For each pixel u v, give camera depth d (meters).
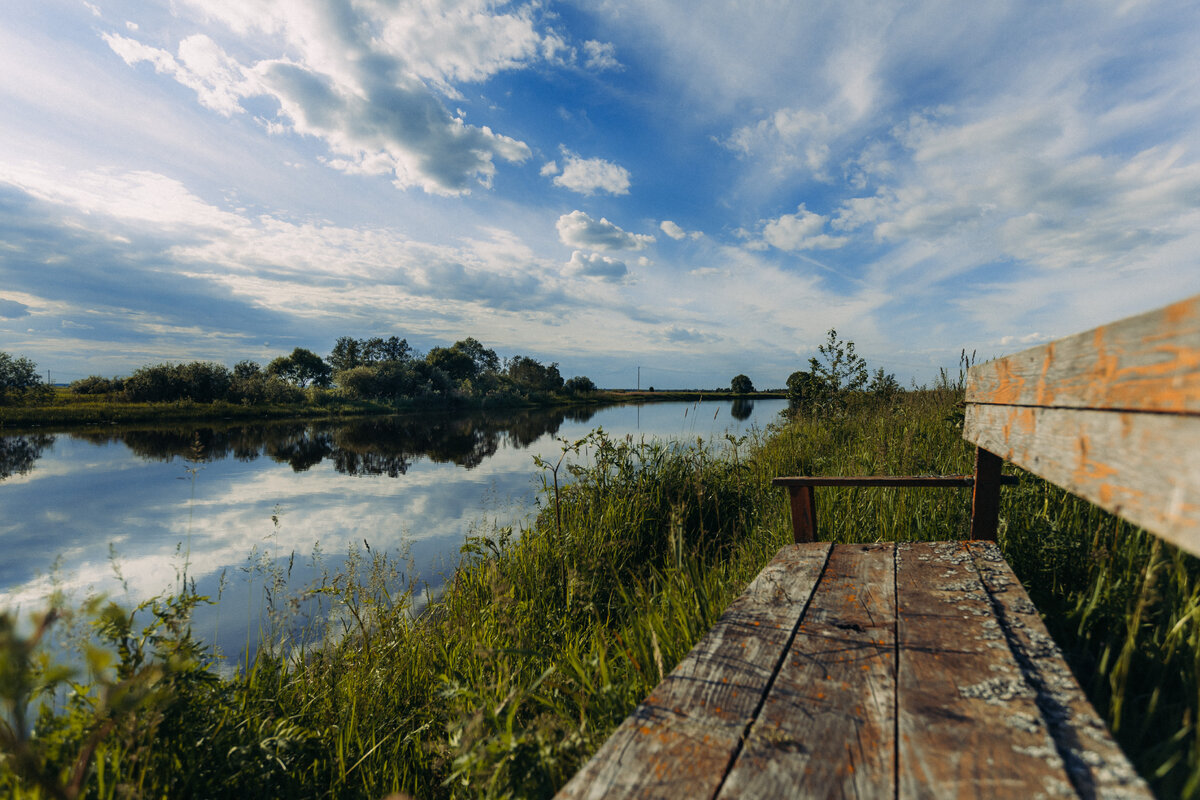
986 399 2.17
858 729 1.13
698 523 4.94
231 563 6.02
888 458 4.84
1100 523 2.35
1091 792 0.92
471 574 4.23
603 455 5.48
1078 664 1.68
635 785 1.00
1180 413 0.87
